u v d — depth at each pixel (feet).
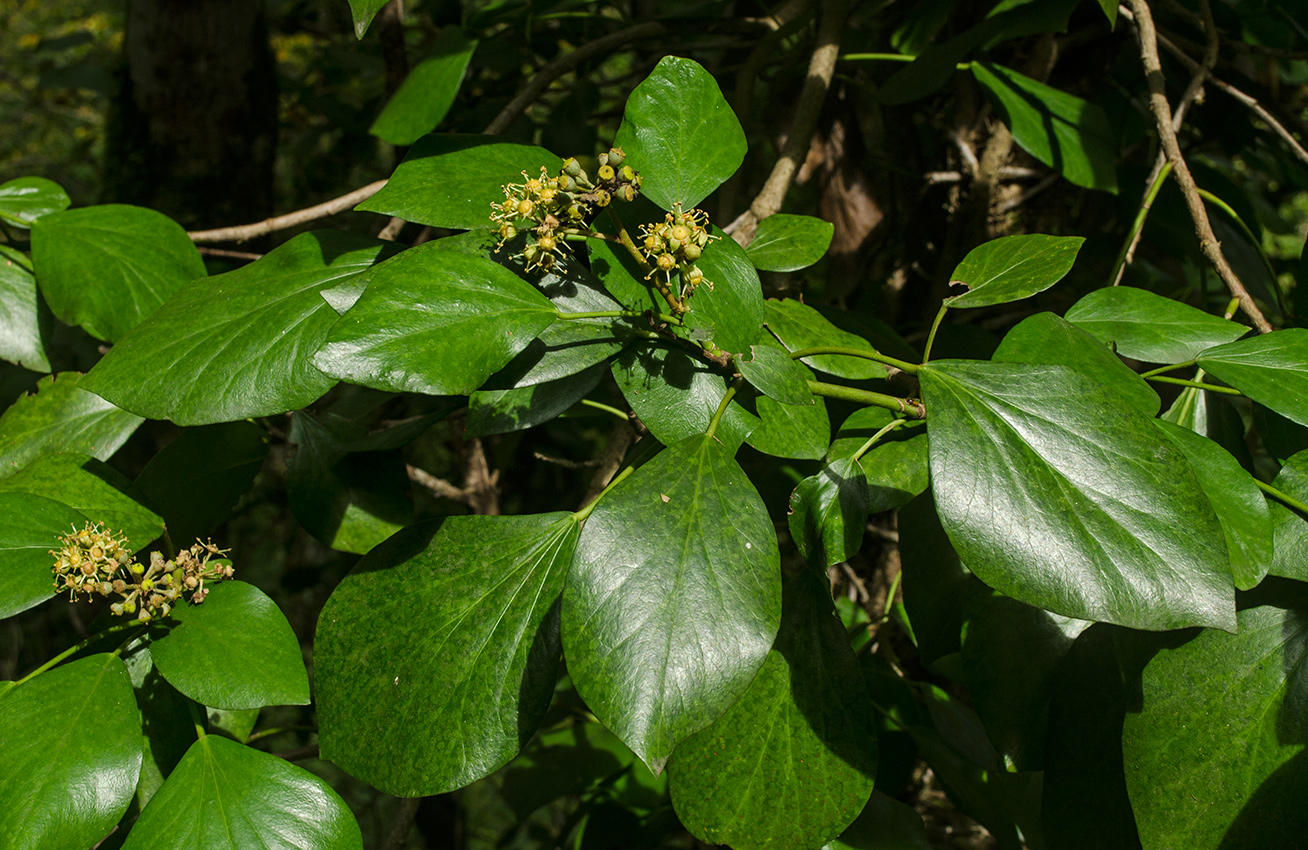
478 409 1.61
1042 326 1.66
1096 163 2.37
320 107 3.89
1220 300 2.94
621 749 3.22
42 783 1.51
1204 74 2.34
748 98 2.79
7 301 1.97
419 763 1.51
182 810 1.55
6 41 10.94
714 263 1.55
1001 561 1.39
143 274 1.94
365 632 1.59
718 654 1.36
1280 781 1.52
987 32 2.43
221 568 1.71
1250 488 1.53
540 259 1.50
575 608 1.38
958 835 3.14
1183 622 1.36
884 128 3.34
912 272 3.34
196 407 1.56
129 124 3.91
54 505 1.70
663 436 1.54
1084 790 1.75
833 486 1.60
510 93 3.57
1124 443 1.44
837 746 1.59
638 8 3.74
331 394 3.44
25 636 6.25
